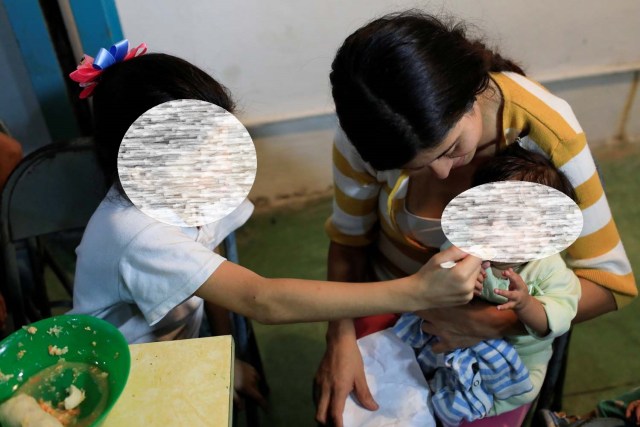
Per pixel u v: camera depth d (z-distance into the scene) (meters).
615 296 0.93
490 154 0.90
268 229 2.01
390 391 0.98
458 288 0.76
